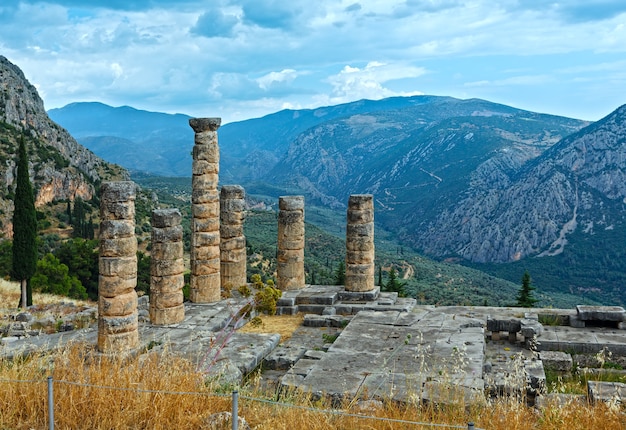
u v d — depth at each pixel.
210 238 24.17
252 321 21.67
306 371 14.89
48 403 9.71
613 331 19.02
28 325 24.66
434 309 21.55
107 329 17.02
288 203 26.30
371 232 25.33
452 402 11.34
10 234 83.94
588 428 9.81
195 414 10.01
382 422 9.97
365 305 23.58
